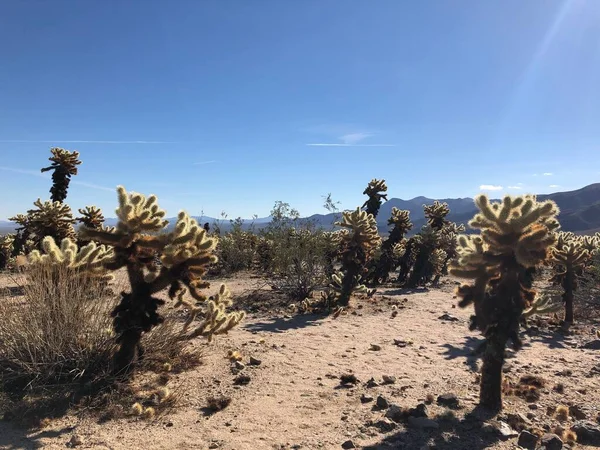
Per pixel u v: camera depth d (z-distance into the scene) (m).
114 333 5.46
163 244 5.05
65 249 6.22
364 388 5.44
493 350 4.78
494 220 4.69
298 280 11.54
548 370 6.34
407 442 4.05
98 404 4.64
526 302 4.80
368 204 16.77
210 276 16.16
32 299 5.38
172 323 6.31
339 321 9.31
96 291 5.97
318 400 5.05
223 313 6.25
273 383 5.54
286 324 8.92
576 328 9.40
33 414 4.39
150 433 4.14
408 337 8.06
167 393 4.84
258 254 17.28
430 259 15.62
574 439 4.14
